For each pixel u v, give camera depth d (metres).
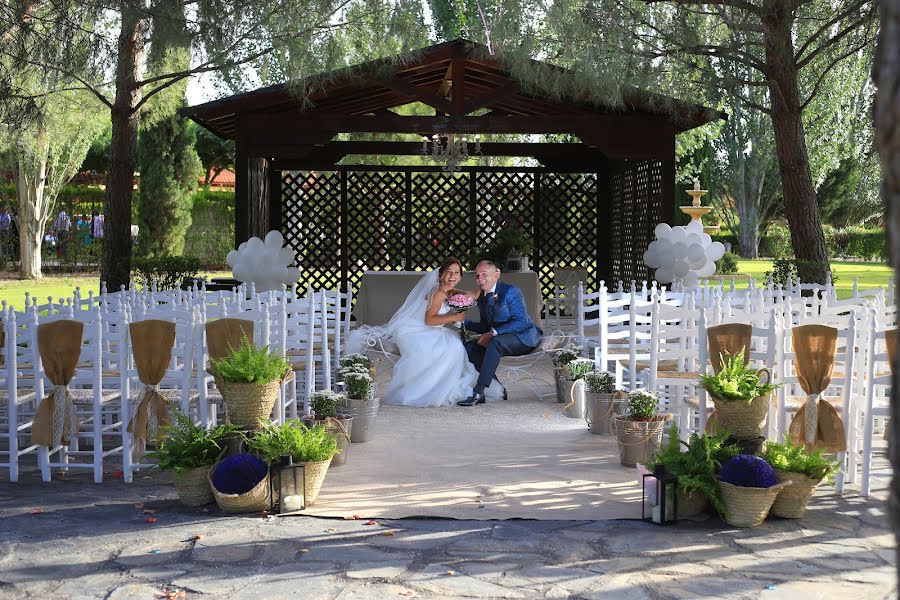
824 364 4.90
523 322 8.10
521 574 3.82
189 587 3.68
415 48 9.73
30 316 5.27
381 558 4.01
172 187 24.00
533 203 15.30
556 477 5.40
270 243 10.62
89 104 12.32
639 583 3.71
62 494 5.03
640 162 12.85
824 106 23.41
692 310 5.93
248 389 4.92
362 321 12.46
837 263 32.88
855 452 5.25
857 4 9.26
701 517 4.59
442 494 5.04
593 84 9.46
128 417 5.37
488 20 9.41
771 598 3.55
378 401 6.42
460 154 12.26
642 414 5.64
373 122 11.03
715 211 36.59
